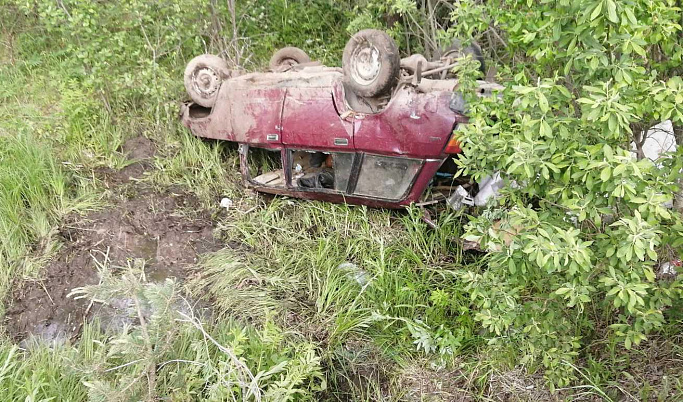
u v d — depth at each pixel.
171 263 4.84
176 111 6.21
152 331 3.30
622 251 2.54
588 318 3.74
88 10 6.10
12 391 3.35
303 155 5.71
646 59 3.21
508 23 3.22
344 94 4.88
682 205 3.53
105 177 5.67
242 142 5.48
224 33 7.15
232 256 4.82
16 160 5.32
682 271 3.05
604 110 2.49
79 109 6.05
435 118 4.41
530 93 2.75
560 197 3.01
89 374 3.18
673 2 2.88
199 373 3.44
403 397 3.61
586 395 3.38
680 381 3.24
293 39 7.80
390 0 6.37
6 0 7.44
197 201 5.54
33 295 4.41
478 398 3.53
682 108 2.68
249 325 4.07
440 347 3.83
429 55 6.96
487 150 3.12
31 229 4.91
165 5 6.61
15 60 7.17
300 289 4.51
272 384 3.21
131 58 6.52
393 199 4.86
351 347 3.96
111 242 4.95
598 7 2.34
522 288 3.41
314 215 5.21
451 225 4.78
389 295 4.24
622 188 2.51
